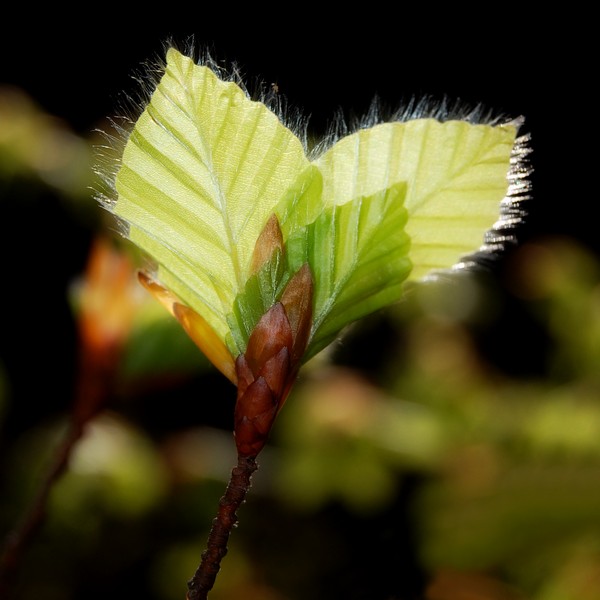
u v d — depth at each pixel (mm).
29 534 405
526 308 1184
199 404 989
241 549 793
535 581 548
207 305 352
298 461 849
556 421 730
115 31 1477
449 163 353
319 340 350
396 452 821
